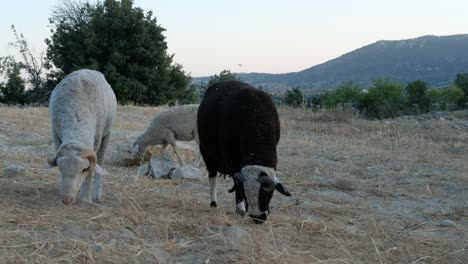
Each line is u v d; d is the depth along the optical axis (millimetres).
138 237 2771
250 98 3217
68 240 2604
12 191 3418
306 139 7164
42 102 16625
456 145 7301
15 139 5863
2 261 2322
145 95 16547
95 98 3414
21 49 16750
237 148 3180
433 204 4078
